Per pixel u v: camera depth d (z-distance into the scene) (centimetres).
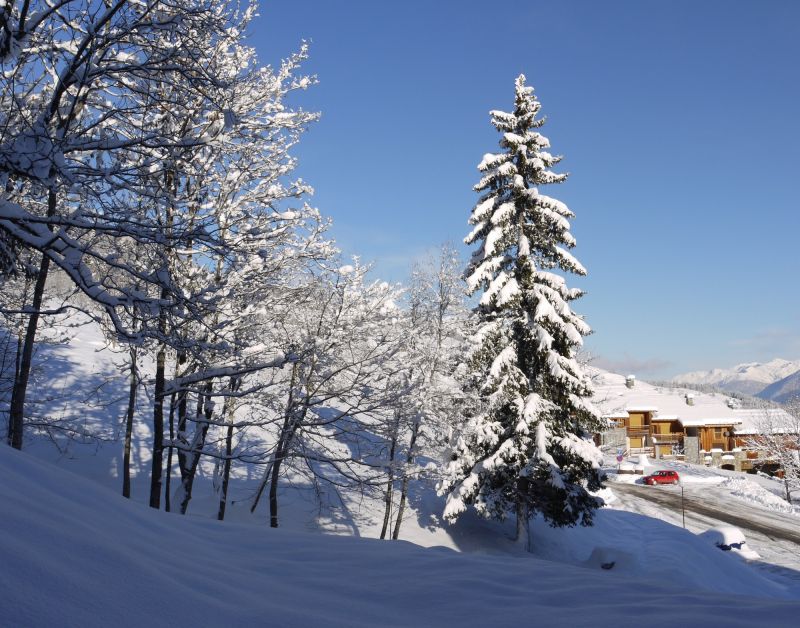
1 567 247
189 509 1658
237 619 297
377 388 1395
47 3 823
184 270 1079
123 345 1163
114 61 879
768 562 2673
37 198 896
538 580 464
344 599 391
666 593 433
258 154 1125
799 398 5859
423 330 1889
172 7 814
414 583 439
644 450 6400
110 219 766
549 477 1966
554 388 2052
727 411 6575
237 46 1081
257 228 898
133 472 1791
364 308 1444
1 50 723
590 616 368
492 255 2105
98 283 757
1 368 1402
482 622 358
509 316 2138
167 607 279
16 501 335
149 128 945
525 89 2194
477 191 2181
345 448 2019
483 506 2038
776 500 4222
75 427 1798
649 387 7656
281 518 1766
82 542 311
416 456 1891
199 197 1091
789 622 351
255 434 2041
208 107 984
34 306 984
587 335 2081
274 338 1319
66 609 239
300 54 1135
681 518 3453
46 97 920
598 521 2708
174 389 1076
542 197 2070
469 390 2075
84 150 777
